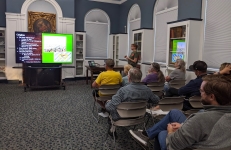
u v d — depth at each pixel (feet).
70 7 25.57
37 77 20.16
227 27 13.43
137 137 6.73
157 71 12.32
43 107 14.34
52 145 8.70
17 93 18.61
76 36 26.96
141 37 22.15
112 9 29.58
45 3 24.30
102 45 29.71
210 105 3.78
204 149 3.67
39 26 24.11
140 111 7.77
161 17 20.86
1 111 13.21
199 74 8.84
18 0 23.09
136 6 25.96
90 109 14.06
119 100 7.55
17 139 9.20
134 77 7.70
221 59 13.97
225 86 3.68
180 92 9.12
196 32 14.98
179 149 3.99
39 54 21.72
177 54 16.11
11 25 23.02
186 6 16.93
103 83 10.87
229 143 3.48
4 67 23.77
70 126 10.91
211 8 14.62
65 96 17.88
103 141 9.19
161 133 5.51
